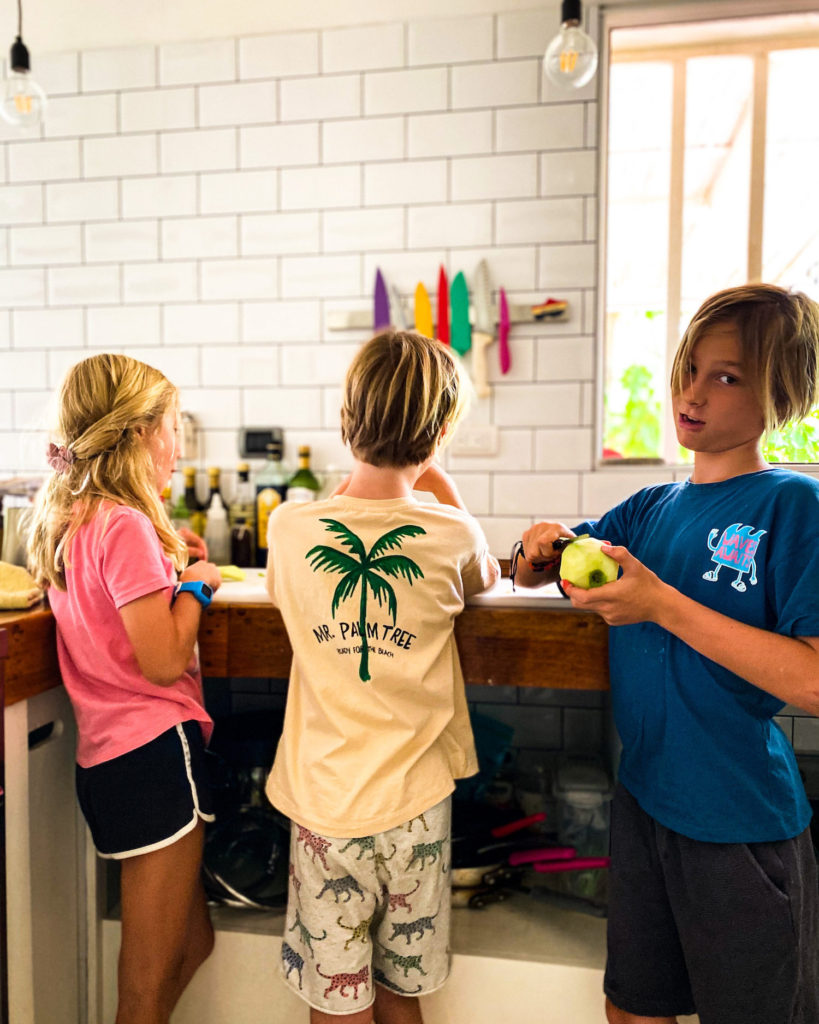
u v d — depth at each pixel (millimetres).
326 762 944
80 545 999
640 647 948
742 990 837
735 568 841
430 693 976
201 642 1158
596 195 1742
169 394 1104
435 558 977
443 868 1004
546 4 1714
